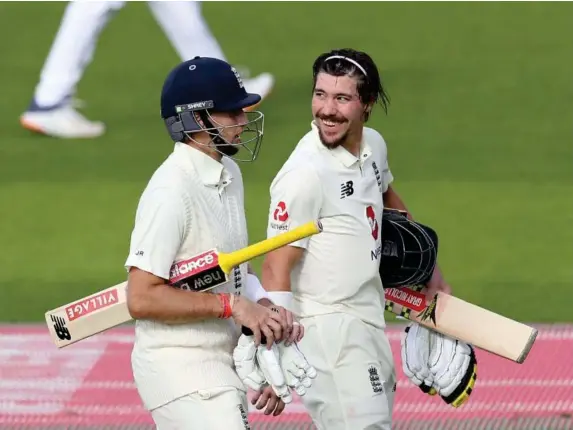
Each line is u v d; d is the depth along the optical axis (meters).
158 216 14.73
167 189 14.87
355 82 16.86
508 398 24.55
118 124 48.25
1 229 36.28
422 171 42.12
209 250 14.97
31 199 39.16
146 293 14.65
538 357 26.62
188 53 45.03
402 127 47.53
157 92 52.97
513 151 44.50
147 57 58.53
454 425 23.28
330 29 62.84
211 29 62.78
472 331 18.33
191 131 15.08
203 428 14.91
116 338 28.08
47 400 24.59
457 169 42.41
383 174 18.62
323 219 17.11
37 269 32.91
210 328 15.24
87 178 41.56
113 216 37.56
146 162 43.44
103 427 23.31
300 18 65.06
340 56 16.97
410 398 24.64
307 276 17.28
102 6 45.88
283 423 23.34
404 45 59.84
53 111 46.34
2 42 61.09
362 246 17.30
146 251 14.65
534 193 39.66
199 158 15.22
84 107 50.50
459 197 39.09
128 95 52.44
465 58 57.47
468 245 34.69
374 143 18.17
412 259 17.84
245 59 57.34
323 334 17.17
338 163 17.20
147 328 15.21
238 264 14.89
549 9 66.50
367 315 17.50
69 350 27.30
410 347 18.70
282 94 51.62
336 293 17.25
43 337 28.11
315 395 17.22
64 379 25.69
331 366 17.11
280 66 56.12
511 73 55.03
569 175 41.75
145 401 15.40
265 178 40.94
